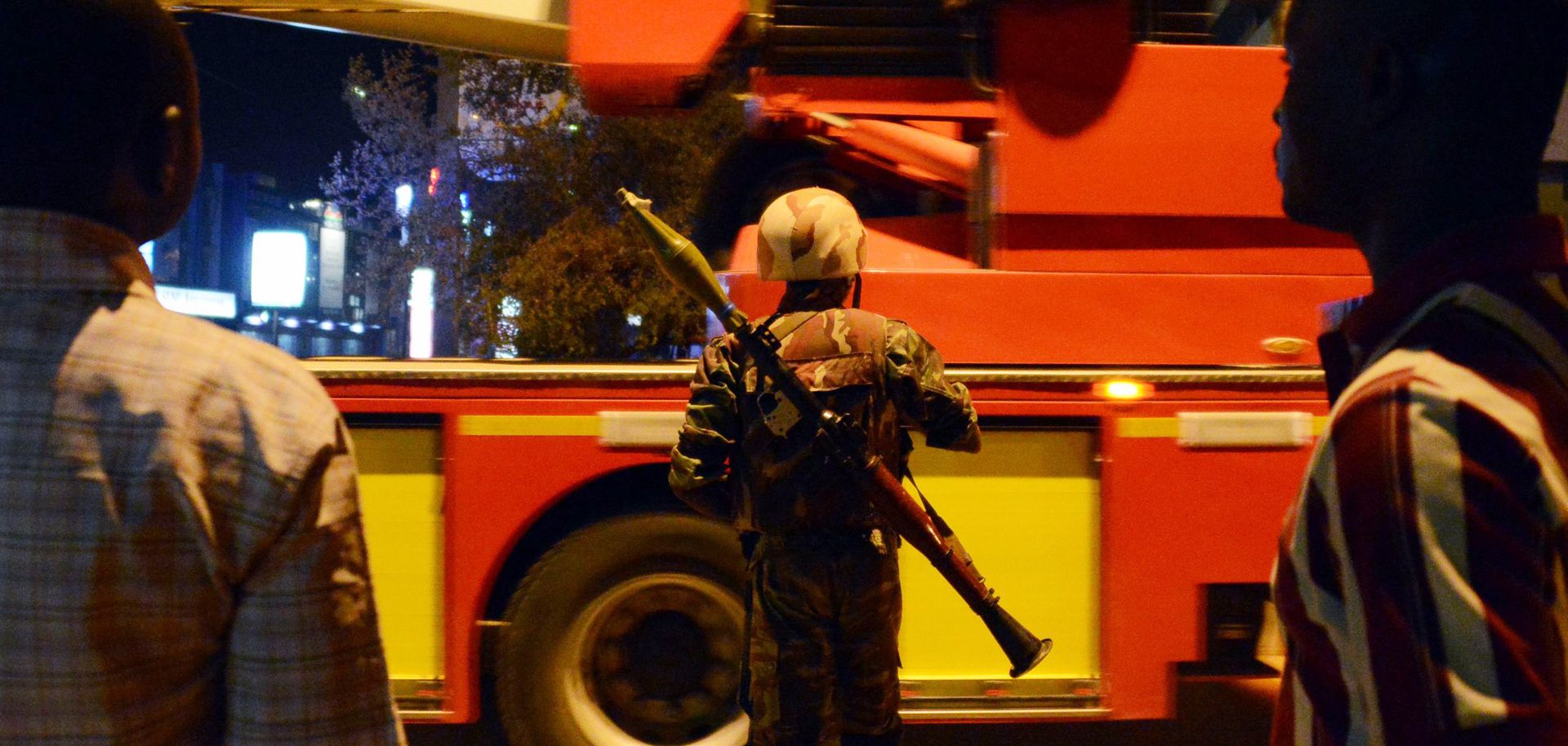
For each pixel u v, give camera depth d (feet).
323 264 181.16
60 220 3.59
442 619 11.05
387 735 3.79
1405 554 2.84
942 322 11.50
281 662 3.55
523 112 69.41
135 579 3.45
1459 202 3.27
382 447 11.11
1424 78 3.26
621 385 11.10
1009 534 11.21
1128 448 11.16
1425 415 2.90
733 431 9.46
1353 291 11.68
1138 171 11.55
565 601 11.34
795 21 13.12
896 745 9.41
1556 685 2.75
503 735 11.61
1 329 3.52
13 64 3.56
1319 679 3.15
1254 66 11.60
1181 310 11.56
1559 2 3.20
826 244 9.37
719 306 9.11
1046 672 11.22
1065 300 11.51
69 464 3.44
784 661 9.15
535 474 11.07
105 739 3.47
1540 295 3.15
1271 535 11.21
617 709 11.46
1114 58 11.56
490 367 11.28
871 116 13.17
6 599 3.43
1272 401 11.28
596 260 62.03
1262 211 11.60
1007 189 11.51
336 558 3.67
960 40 13.10
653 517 11.33
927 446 11.20
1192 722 15.02
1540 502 2.84
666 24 12.35
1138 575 11.16
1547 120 3.27
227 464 3.53
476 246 72.74
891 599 9.21
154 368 3.55
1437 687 2.76
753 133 14.49
